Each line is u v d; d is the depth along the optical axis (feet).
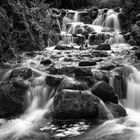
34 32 40.14
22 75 23.98
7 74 25.91
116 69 26.37
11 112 21.42
